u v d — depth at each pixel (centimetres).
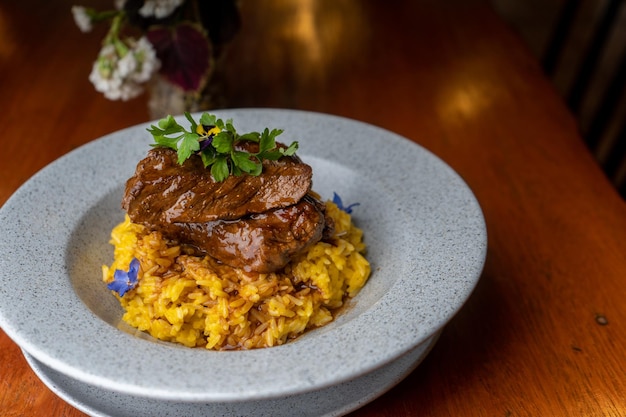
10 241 49
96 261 52
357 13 94
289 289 48
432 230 50
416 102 75
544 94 76
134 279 48
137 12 65
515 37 88
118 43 64
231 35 69
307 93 76
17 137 68
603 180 64
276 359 41
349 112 73
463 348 49
